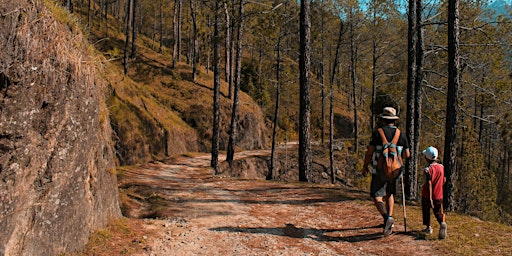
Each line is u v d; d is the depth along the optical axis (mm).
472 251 5320
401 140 6172
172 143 27562
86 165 5391
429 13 13258
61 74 4492
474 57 13211
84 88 5262
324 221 7414
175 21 46219
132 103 24516
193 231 6703
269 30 21406
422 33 12273
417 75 12352
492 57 13008
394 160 6012
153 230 6656
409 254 5395
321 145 39500
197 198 9781
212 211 8242
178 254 5547
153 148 24266
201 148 33781
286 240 6262
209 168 20672
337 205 8664
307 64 13031
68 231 4793
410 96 12156
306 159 13125
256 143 40625
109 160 6879
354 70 29484
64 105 4582
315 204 8891
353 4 25672
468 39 12883
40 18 4082
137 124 23078
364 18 25953
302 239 6305
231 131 22938
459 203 21406
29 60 3850
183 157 27281
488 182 22031
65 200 4730
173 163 23312
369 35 26703
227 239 6293
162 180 13914
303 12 12984
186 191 10953
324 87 31062
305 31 12984
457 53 9297
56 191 4504
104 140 6609
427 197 6043
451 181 9344
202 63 50688
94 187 5758
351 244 6004
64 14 4957
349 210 8148
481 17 13242
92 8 60062
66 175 4730
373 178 6188
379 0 23656
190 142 32375
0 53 3465
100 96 6520
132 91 25859
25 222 3963
